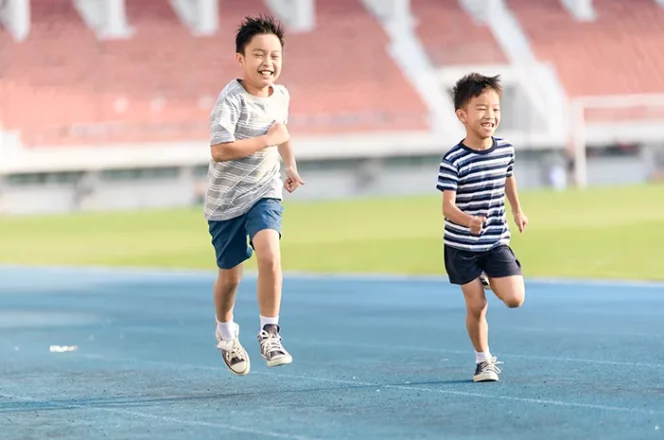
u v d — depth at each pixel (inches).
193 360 557.6
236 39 430.3
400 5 3676.2
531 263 1162.0
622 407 380.8
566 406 386.3
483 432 345.1
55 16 3383.4
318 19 3646.7
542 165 3575.3
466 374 478.6
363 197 3245.6
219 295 442.0
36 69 3240.7
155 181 3189.0
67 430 371.9
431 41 3641.7
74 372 521.3
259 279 421.1
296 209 2546.8
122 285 1087.6
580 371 476.1
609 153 3690.9
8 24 3329.2
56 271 1293.1
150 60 3353.8
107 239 1830.7
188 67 3371.1
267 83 427.8
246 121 427.5
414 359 538.6
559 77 3656.5
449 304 825.5
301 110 3385.8
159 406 415.2
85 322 775.7
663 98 3676.2
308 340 634.2
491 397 410.9
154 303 907.4
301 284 1018.1
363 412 388.2
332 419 376.2
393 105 3459.6
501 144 437.4
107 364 549.0
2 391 464.8
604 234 1512.1
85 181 3097.9
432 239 1565.0
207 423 376.2
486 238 435.8
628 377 454.9
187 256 1449.3
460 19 3732.8
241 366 442.3
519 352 549.3
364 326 701.9
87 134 3137.3
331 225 1937.7
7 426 381.7
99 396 444.5
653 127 3668.8
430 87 3526.1
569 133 3577.8
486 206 434.6
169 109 3255.4
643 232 1525.6
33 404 428.8
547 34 3759.8
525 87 3614.7
